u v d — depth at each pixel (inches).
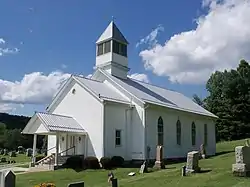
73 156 1133.1
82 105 1238.9
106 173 997.2
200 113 1636.3
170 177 776.9
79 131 1184.8
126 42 1472.7
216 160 1107.9
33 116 1148.5
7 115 4005.9
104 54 1425.9
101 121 1170.0
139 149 1234.0
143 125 1238.9
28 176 982.4
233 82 2760.8
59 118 1197.1
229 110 2709.2
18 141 3016.7
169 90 1796.3
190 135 1555.1
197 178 721.0
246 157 690.2
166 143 1363.2
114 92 1323.8
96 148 1164.5
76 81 1268.5
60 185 845.2
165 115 1384.1
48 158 1211.9
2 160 1734.7
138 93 1347.2
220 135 2711.6
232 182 643.5
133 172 982.4
